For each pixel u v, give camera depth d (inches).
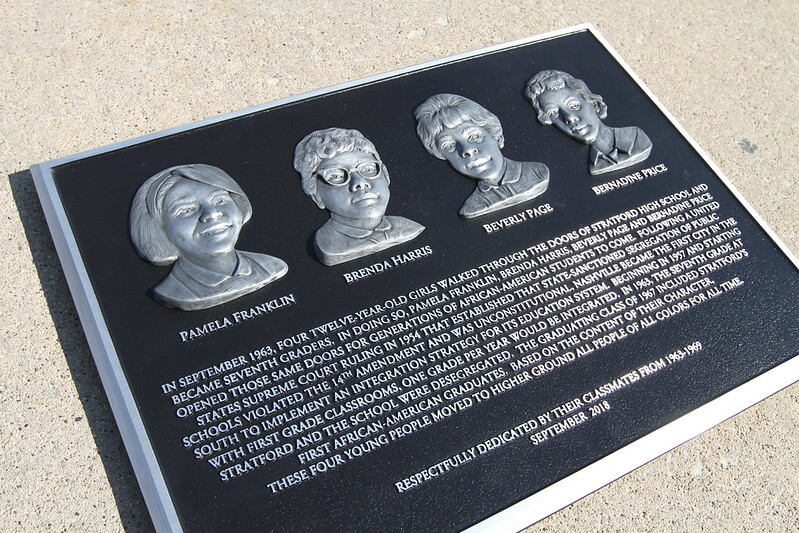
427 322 88.5
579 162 107.3
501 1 132.0
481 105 110.1
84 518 77.5
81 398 83.4
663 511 86.0
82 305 84.2
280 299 87.4
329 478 77.5
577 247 98.7
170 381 80.4
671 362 92.0
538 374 87.6
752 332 96.0
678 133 113.0
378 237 93.2
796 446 92.5
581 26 123.5
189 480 75.2
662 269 98.8
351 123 104.1
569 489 81.8
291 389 81.2
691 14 138.1
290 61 116.8
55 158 97.4
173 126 106.5
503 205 100.2
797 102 127.5
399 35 123.3
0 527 75.9
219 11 120.8
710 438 91.7
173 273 86.1
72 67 110.4
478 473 80.8
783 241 109.7
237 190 92.5
